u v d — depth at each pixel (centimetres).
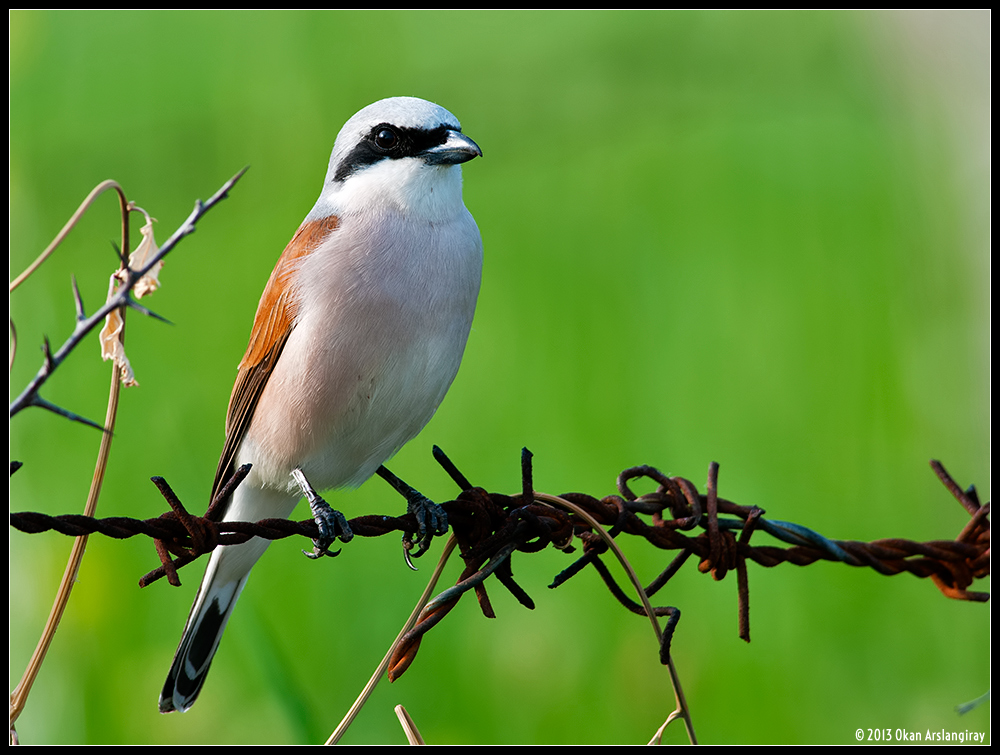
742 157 1652
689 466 1148
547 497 566
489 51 1809
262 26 1723
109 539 926
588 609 939
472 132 1783
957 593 630
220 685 866
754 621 932
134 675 878
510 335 1317
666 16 1825
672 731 884
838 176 1577
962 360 1304
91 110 1634
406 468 1116
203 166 1617
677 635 921
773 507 1102
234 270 1412
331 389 677
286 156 1631
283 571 962
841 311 1367
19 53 1582
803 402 1223
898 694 912
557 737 889
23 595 873
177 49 1698
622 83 1825
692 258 1451
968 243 1394
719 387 1246
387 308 673
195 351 1243
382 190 700
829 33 1794
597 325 1332
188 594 922
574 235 1515
